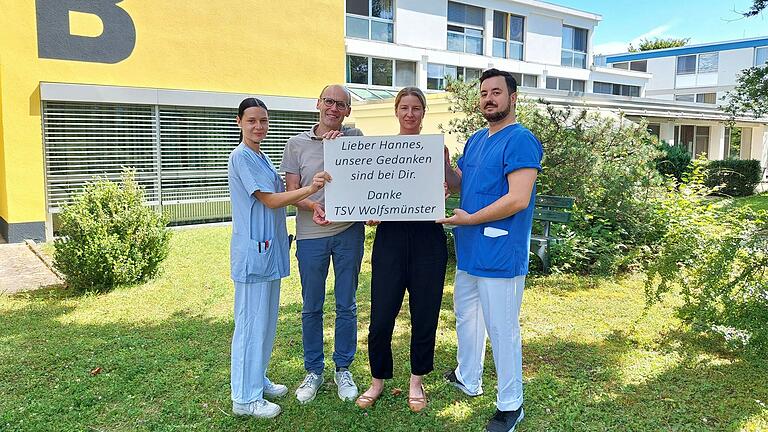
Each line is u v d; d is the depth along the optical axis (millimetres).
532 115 7684
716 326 4324
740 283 4234
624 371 3928
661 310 5320
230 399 3539
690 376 3842
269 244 3238
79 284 6090
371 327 3393
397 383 3764
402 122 3316
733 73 31500
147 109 10211
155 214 6645
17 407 3420
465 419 3322
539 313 5262
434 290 3316
